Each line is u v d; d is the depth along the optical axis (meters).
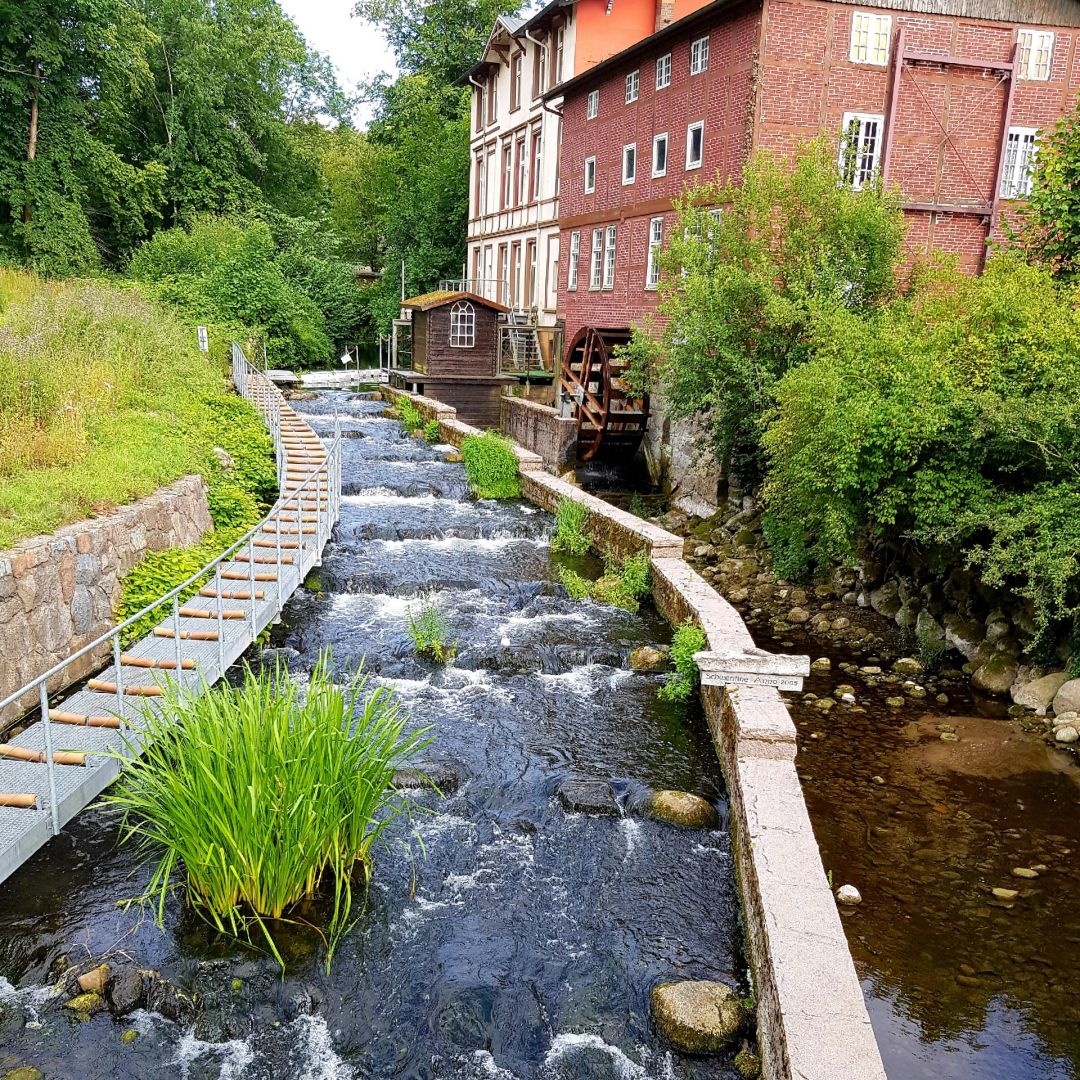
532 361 31.72
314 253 45.03
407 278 43.06
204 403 17.27
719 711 8.11
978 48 18.34
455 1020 4.97
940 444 10.33
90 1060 4.62
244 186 43.84
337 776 5.67
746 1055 4.70
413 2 49.25
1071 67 18.73
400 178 46.38
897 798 7.73
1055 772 8.21
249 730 5.39
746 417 16.16
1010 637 10.44
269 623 10.47
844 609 12.73
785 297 15.68
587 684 9.63
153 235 37.62
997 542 9.31
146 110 42.75
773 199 15.89
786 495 12.20
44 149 31.77
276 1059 4.71
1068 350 9.75
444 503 17.75
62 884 5.84
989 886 6.52
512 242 35.09
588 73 25.02
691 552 16.17
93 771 6.48
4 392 11.11
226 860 5.32
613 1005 5.12
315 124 57.75
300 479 15.79
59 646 8.35
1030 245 14.30
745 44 18.25
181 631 8.83
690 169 20.62
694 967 5.45
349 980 5.20
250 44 43.66
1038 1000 5.37
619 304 24.42
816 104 18.03
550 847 6.63
